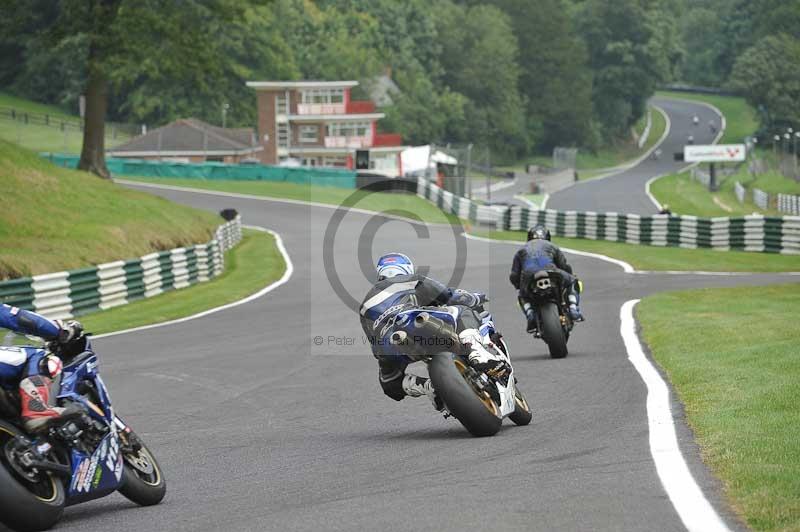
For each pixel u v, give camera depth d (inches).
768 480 864.3
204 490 989.2
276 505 896.9
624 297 2974.9
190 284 4037.9
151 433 1330.0
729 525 759.7
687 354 1740.9
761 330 1903.3
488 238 6264.8
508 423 1286.9
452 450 1103.0
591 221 6097.4
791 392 1248.2
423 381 1228.5
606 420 1241.4
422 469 1013.8
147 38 7263.8
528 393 1514.5
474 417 1149.7
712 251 4992.6
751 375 1418.6
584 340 2102.6
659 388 1444.4
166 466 1116.5
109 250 4188.0
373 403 1496.1
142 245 4539.9
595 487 890.7
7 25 7229.3
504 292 3255.4
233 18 7652.6
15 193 4367.6
